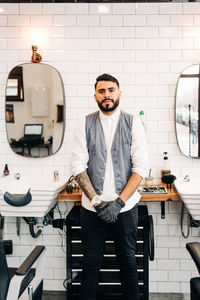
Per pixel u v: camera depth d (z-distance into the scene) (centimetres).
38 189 208
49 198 210
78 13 262
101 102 181
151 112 264
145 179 253
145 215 222
